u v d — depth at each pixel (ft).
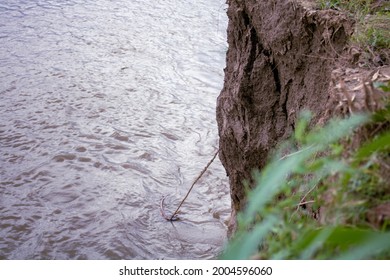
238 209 13.62
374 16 9.23
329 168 5.67
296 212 6.35
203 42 31.60
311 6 9.77
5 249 15.55
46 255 15.37
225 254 3.56
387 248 3.95
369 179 5.18
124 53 30.04
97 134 21.85
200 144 21.47
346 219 4.91
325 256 4.61
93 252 15.48
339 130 5.32
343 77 7.50
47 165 19.58
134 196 18.01
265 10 11.09
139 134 22.02
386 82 7.09
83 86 26.08
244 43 12.09
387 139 4.55
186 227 16.46
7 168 19.38
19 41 31.50
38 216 16.93
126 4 37.55
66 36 32.30
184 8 36.81
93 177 19.03
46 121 22.74
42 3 37.65
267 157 11.54
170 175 19.29
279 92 11.24
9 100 24.50
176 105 24.61
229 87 13.14
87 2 37.93
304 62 10.03
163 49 30.55
